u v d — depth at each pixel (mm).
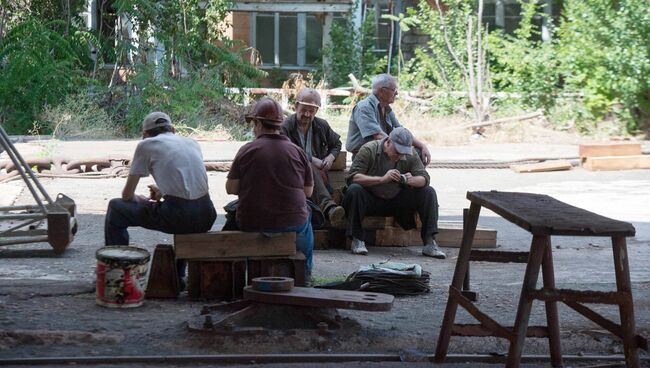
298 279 7586
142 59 23281
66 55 22625
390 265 8281
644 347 5355
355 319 7086
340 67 26781
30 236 9484
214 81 22406
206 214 7590
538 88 23312
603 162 17625
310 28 29203
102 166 15969
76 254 9578
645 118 22781
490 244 10734
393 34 27219
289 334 6449
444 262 9781
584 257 10328
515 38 25516
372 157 9961
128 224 7645
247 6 28156
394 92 10375
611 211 13453
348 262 9484
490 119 23000
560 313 7605
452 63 24719
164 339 6449
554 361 6145
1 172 15625
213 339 6363
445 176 16703
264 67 29047
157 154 7504
